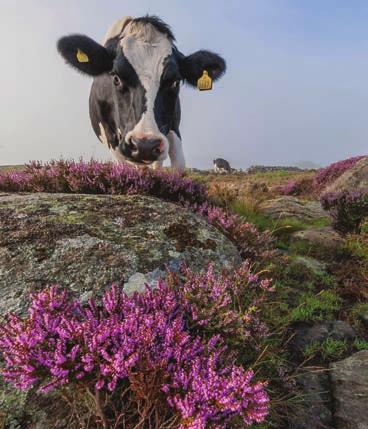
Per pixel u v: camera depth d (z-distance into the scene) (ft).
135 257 1.64
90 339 0.95
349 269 2.73
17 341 0.91
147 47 3.31
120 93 3.37
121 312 1.13
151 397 0.94
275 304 2.05
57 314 1.03
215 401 0.87
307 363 1.72
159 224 1.95
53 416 1.08
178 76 3.36
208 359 1.01
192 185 2.83
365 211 3.53
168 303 1.20
